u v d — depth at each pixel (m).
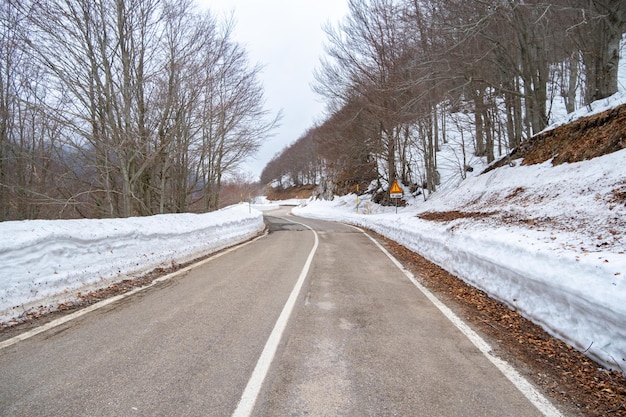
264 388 2.86
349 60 25.11
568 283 3.83
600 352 3.29
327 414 2.53
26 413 2.46
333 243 13.16
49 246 5.04
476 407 2.64
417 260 9.38
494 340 3.94
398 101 20.50
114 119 11.10
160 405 2.60
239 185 35.44
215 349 3.58
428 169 25.20
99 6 10.53
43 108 9.41
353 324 4.40
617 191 7.39
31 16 9.16
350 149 30.23
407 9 15.99
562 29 13.33
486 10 13.18
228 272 7.45
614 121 10.13
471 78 14.24
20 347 3.56
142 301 5.24
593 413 2.59
